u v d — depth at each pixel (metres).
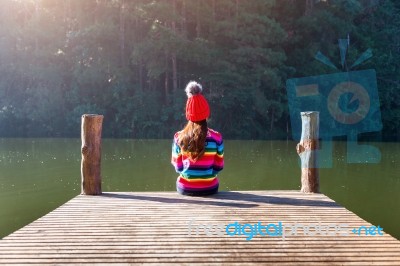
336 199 6.14
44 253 2.54
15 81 19.48
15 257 2.48
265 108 18.02
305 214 3.37
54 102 18.69
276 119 18.88
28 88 19.28
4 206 5.57
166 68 18.17
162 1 18.31
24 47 19.41
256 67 18.06
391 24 22.28
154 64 17.98
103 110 18.44
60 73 19.08
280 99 18.78
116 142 15.28
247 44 18.33
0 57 19.52
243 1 18.59
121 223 3.12
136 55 17.75
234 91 17.89
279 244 2.68
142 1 18.53
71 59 19.02
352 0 19.94
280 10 20.38
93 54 18.53
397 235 4.46
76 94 18.73
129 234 2.87
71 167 8.54
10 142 14.84
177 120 17.84
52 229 2.98
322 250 2.59
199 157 3.79
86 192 4.09
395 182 7.45
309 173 4.23
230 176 7.92
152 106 18.06
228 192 4.16
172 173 8.05
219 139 3.83
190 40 18.69
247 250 2.58
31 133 18.78
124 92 18.17
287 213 3.39
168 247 2.63
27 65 19.19
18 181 7.11
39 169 8.29
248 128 18.38
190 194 3.97
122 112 18.05
